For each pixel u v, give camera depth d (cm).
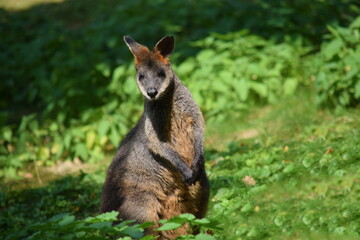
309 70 1444
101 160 1362
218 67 1512
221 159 1137
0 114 1494
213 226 643
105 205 845
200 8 1864
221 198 915
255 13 1762
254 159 1059
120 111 1496
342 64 1260
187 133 844
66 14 2219
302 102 1377
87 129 1407
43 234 624
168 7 1923
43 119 1562
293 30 1655
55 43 1833
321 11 1683
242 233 818
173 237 817
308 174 934
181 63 1598
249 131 1323
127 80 1518
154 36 1811
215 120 1419
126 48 1722
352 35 1323
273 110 1380
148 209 820
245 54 1557
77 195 1127
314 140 1093
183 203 852
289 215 823
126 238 612
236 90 1437
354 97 1261
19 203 1138
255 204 877
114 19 1864
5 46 1941
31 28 2119
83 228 588
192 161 848
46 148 1382
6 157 1338
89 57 1700
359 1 1773
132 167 845
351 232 743
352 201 819
